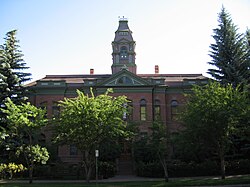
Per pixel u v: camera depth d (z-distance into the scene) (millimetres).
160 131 26625
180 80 46656
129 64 49656
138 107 42656
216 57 39500
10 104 28641
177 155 35062
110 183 25391
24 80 39375
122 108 26781
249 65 38156
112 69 49688
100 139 26125
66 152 41906
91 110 25391
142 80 43344
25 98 37781
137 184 23656
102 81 42844
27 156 29594
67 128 25500
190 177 30250
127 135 28812
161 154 26688
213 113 24047
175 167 31672
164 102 43844
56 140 26391
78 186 22875
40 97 43875
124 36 50688
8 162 33969
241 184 21875
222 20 40406
